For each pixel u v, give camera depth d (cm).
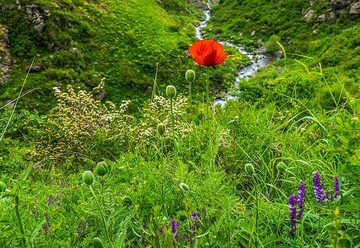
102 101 2623
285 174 267
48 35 2820
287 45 3816
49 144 787
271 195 255
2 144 939
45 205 241
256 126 351
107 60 3014
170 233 180
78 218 227
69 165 568
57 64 2739
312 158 275
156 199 237
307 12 4091
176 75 3047
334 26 3741
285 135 336
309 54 3466
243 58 3625
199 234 189
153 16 3944
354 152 186
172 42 3462
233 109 461
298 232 195
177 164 286
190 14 5338
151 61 3130
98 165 208
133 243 214
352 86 1130
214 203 208
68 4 3253
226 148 329
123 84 2806
